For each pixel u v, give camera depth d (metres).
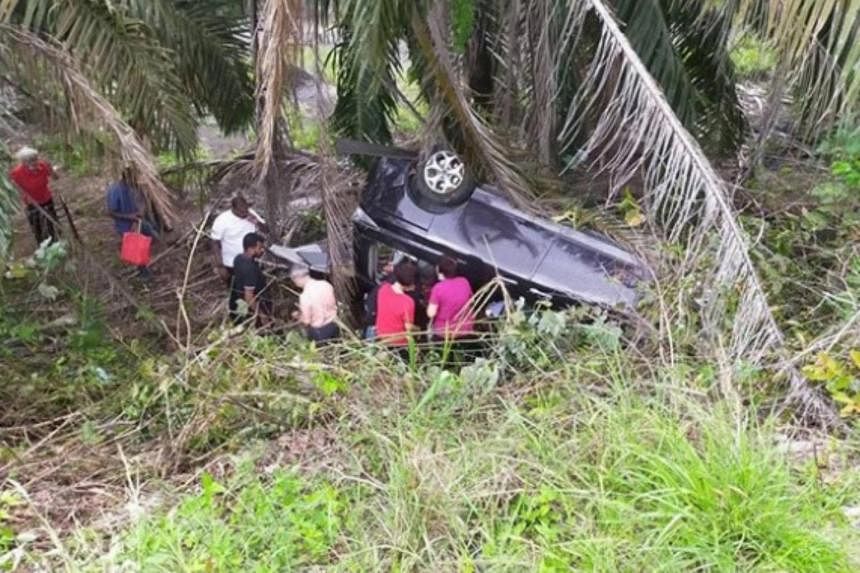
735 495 3.89
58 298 8.55
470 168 7.72
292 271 7.40
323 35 7.85
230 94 9.08
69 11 7.06
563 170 7.96
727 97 8.98
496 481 4.20
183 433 5.17
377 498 4.26
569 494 4.05
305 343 5.99
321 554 3.97
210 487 4.29
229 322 7.60
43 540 4.27
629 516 3.88
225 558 3.85
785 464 4.16
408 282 6.86
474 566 3.80
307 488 4.45
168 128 7.60
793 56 4.94
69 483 4.92
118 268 9.91
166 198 6.93
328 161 8.40
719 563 3.63
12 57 6.57
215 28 8.80
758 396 4.91
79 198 12.08
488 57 9.11
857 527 3.87
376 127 9.55
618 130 6.34
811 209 7.40
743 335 5.18
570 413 4.75
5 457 5.20
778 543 3.73
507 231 7.37
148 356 7.11
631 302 6.39
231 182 10.29
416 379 5.38
